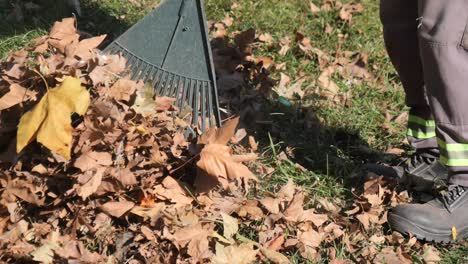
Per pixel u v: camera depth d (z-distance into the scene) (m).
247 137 3.64
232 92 3.93
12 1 4.33
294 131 3.79
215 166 2.86
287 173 3.42
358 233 3.06
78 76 2.83
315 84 4.21
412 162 3.42
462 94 2.75
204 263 2.71
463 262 3.03
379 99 4.21
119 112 2.79
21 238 2.65
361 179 3.46
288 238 2.96
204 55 3.19
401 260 2.95
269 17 4.74
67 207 2.76
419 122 3.30
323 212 3.17
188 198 2.92
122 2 4.55
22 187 2.68
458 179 2.93
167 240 2.74
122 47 3.17
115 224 2.81
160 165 2.88
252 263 2.81
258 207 3.01
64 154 2.61
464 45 2.70
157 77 3.19
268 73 4.11
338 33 4.78
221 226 2.92
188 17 3.16
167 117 3.02
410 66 3.14
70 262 2.55
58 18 4.27
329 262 2.86
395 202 3.24
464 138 2.81
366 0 5.18
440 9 2.69
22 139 2.60
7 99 2.72
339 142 3.78
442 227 3.05
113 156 2.80
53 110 2.62
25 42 3.99
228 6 4.79
